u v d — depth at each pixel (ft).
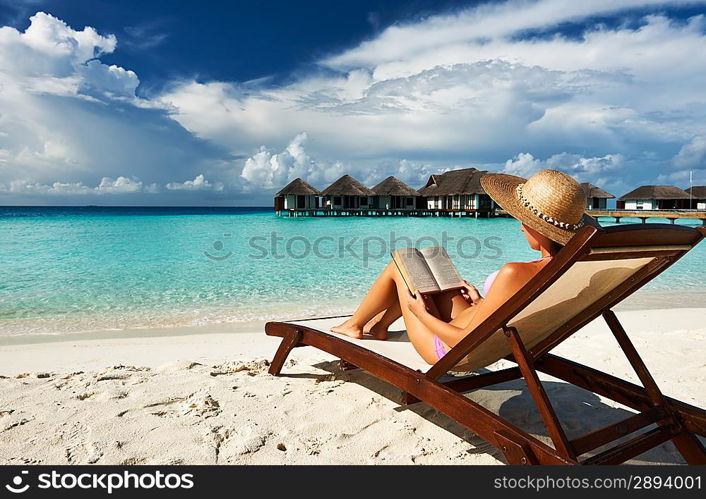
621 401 8.13
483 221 150.00
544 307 7.09
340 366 12.30
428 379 7.88
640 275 7.34
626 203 178.60
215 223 135.13
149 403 10.02
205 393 10.59
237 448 8.18
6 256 49.24
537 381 6.61
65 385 11.12
